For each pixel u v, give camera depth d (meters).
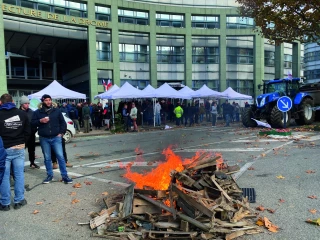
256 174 6.00
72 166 7.61
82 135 15.63
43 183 5.93
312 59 62.75
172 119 23.84
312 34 15.13
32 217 4.15
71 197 5.00
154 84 30.91
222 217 3.51
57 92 17.06
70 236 3.51
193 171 4.47
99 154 9.50
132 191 4.00
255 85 34.53
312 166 6.43
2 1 22.38
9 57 38.12
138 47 31.14
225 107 19.55
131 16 30.12
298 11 14.27
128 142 12.27
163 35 32.16
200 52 33.50
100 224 3.69
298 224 3.61
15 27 25.12
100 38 28.83
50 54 34.78
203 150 9.13
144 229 3.38
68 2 26.48
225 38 33.12
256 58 34.38
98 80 28.55
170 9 31.14
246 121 16.56
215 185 4.05
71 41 29.38
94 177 6.33
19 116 4.57
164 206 3.56
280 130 12.40
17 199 4.57
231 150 8.91
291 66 39.97
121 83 30.38
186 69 32.19
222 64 33.28
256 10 15.49
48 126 5.77
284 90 15.91
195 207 3.44
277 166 6.59
